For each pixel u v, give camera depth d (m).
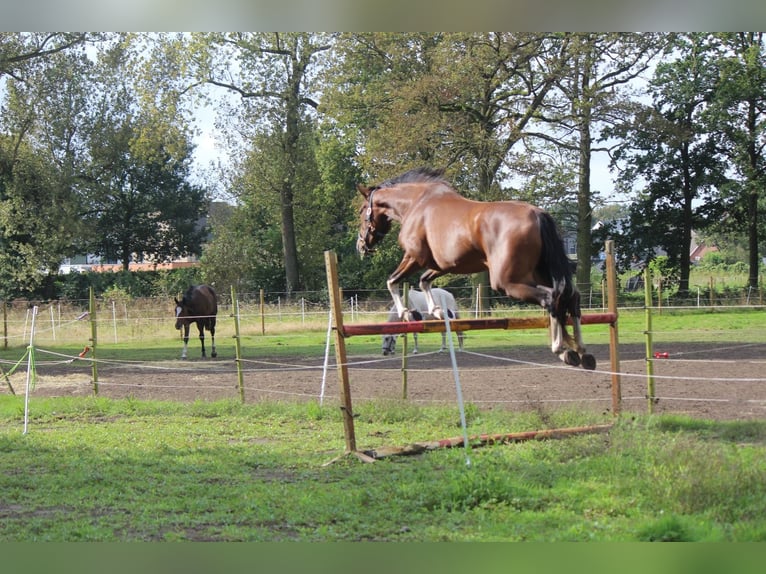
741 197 42.03
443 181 8.66
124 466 8.16
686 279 44.75
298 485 7.14
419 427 10.10
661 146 44.09
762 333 22.64
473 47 30.45
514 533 5.47
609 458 7.16
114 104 39.31
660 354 17.00
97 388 13.98
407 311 8.74
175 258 66.38
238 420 11.12
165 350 23.72
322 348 22.72
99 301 35.56
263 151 43.44
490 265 7.41
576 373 14.96
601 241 45.81
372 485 7.00
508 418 10.16
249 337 27.44
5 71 33.31
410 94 30.50
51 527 6.00
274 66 42.56
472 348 21.17
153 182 63.47
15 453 8.99
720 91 40.78
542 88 32.41
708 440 8.16
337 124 37.91
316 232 48.88
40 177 36.44
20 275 37.97
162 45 38.25
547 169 32.09
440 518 5.92
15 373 18.02
